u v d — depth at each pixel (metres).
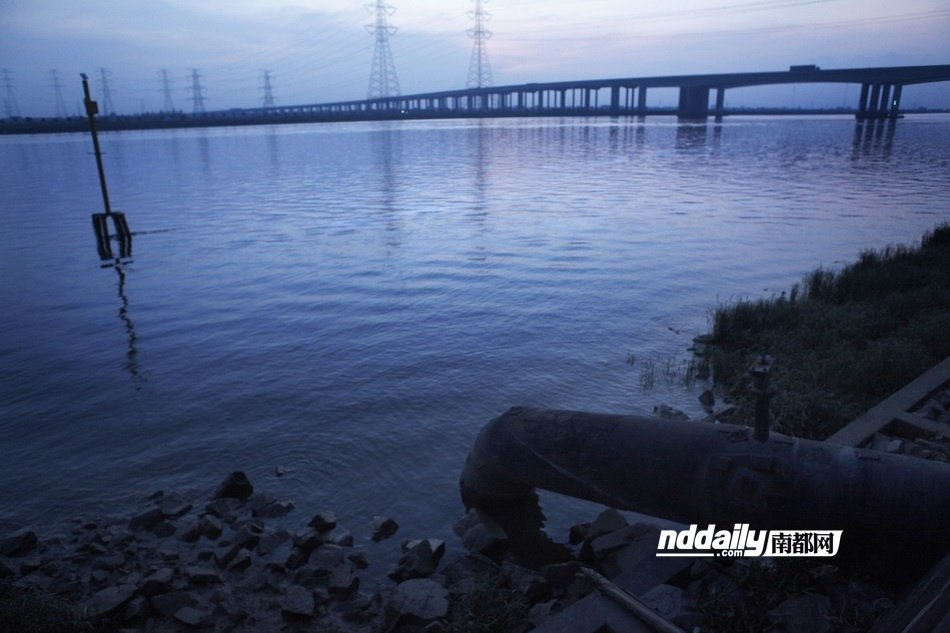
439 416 9.65
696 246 22.70
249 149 102.94
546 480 6.39
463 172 56.94
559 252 22.22
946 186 40.16
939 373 9.16
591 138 119.62
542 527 7.02
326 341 13.41
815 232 25.00
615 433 6.03
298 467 8.28
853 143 92.56
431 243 24.53
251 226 29.55
